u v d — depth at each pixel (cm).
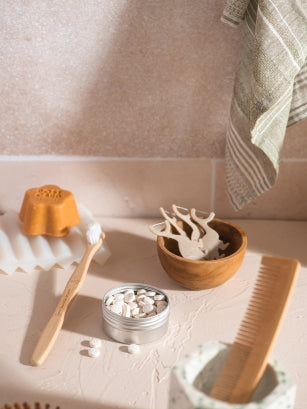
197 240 81
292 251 88
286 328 70
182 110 91
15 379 62
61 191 87
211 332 70
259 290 52
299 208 98
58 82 89
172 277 77
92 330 70
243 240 78
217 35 86
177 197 97
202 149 94
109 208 98
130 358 65
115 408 58
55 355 66
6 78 88
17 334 69
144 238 92
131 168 95
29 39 86
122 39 86
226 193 97
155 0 83
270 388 49
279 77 75
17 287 79
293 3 73
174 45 86
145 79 88
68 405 58
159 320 67
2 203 97
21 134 92
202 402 44
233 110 83
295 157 94
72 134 92
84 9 84
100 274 82
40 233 85
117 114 91
